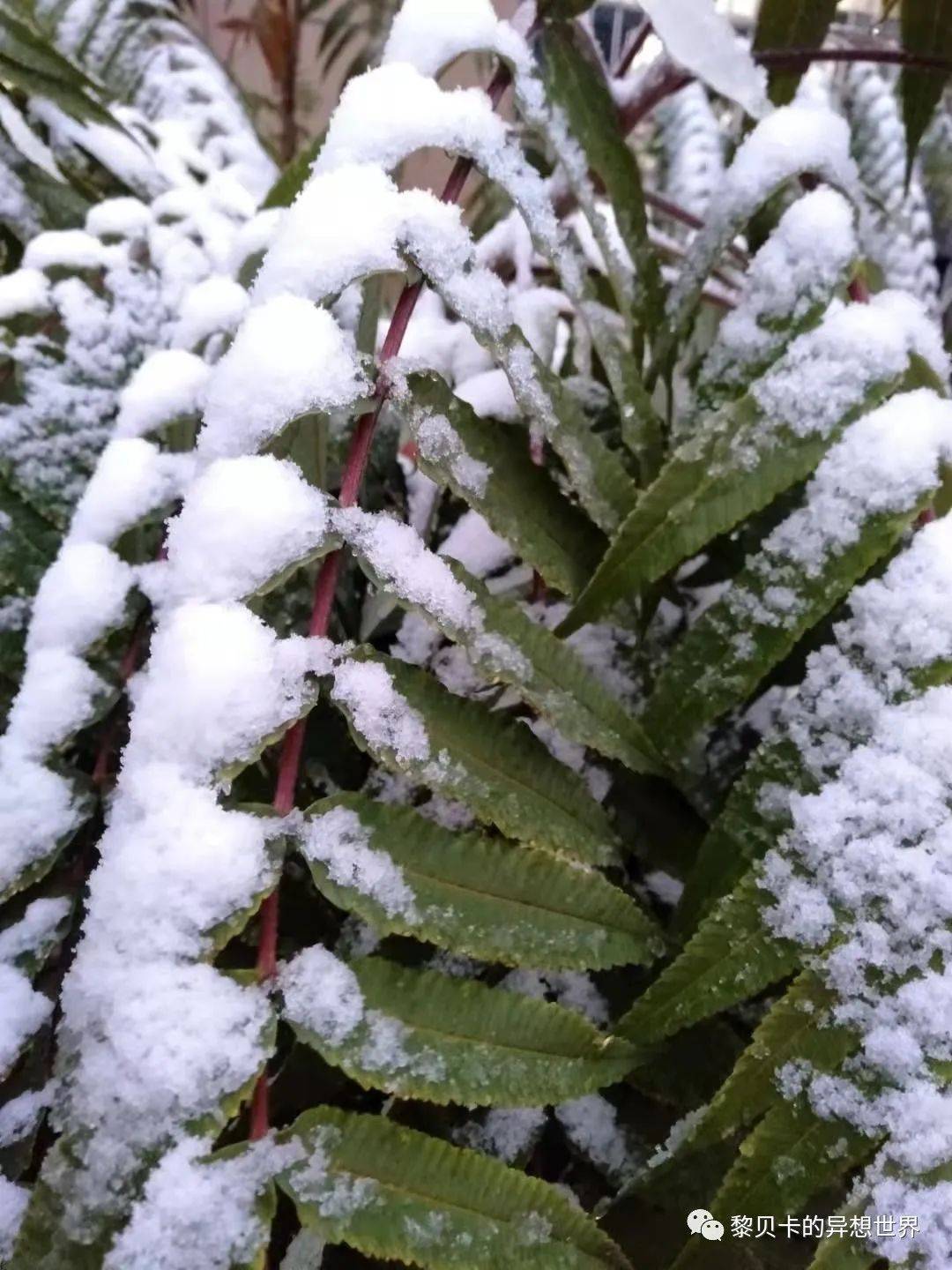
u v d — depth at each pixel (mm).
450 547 279
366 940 212
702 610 255
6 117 307
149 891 156
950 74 305
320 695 180
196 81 429
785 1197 169
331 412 188
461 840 180
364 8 576
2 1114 184
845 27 435
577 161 250
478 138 212
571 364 328
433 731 182
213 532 175
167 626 177
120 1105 148
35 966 196
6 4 307
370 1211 152
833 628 202
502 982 216
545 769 196
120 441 233
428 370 194
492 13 232
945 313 458
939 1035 165
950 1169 160
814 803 182
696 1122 183
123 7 429
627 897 197
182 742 165
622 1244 202
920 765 179
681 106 473
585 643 255
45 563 250
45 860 201
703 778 236
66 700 211
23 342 262
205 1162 147
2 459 249
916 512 194
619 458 249
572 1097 175
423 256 194
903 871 172
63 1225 144
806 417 206
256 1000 157
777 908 181
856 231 237
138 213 300
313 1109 156
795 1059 172
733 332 233
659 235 410
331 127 213
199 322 258
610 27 442
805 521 204
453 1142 207
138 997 151
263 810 169
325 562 185
